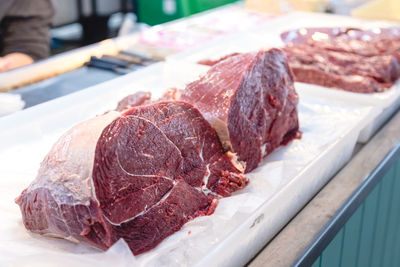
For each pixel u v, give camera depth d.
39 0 3.15
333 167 1.34
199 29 2.59
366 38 2.30
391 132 1.63
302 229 1.12
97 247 0.92
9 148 1.33
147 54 2.17
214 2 4.02
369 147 1.53
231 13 2.95
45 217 0.94
